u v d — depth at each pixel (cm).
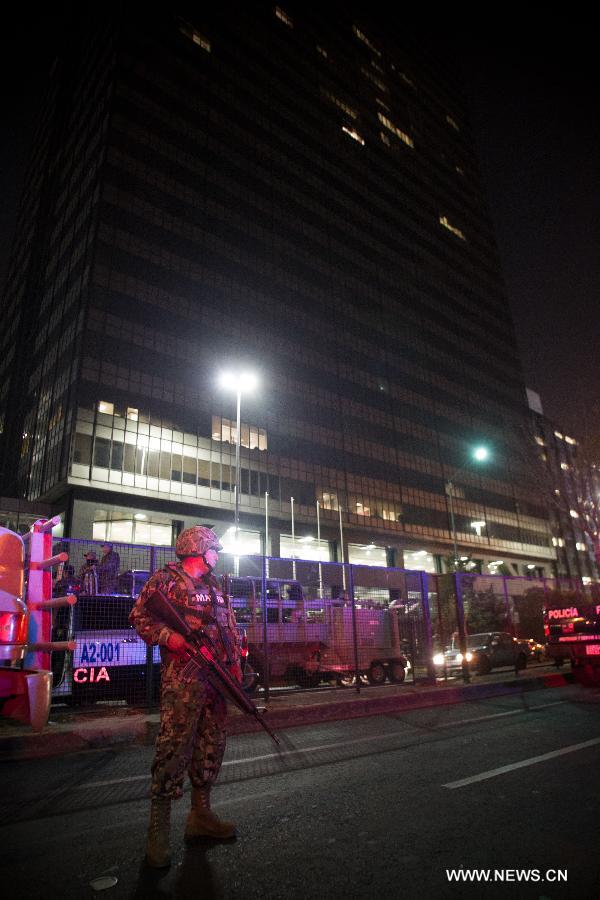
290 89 6444
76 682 806
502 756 521
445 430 6781
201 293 4675
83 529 3634
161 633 314
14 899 251
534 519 7619
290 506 4753
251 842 314
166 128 4875
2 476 4719
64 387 4000
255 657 1001
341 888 256
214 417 4453
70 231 4688
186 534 357
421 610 1205
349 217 6575
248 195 5422
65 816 370
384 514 5588
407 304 6950
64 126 5628
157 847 286
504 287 9081
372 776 456
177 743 304
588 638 1212
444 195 8538
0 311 6200
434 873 271
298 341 5384
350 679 1170
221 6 5891
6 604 561
